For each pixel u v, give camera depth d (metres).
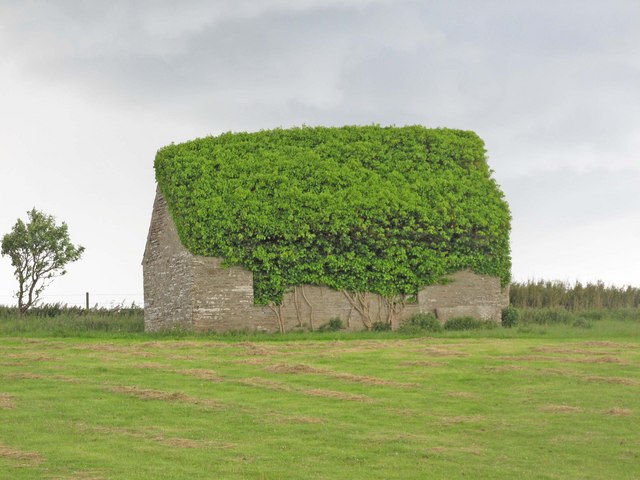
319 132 44.47
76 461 17.23
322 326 41.22
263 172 41.50
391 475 16.70
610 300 52.59
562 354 29.67
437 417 21.08
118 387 23.89
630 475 16.91
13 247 48.34
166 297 42.34
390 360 28.66
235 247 40.12
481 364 27.75
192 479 16.25
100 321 43.31
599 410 21.64
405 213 42.25
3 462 17.14
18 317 45.00
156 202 43.88
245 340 35.97
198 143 42.41
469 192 44.41
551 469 17.22
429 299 42.88
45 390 23.62
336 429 19.91
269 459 17.61
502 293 44.62
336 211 41.16
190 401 22.41
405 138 45.34
